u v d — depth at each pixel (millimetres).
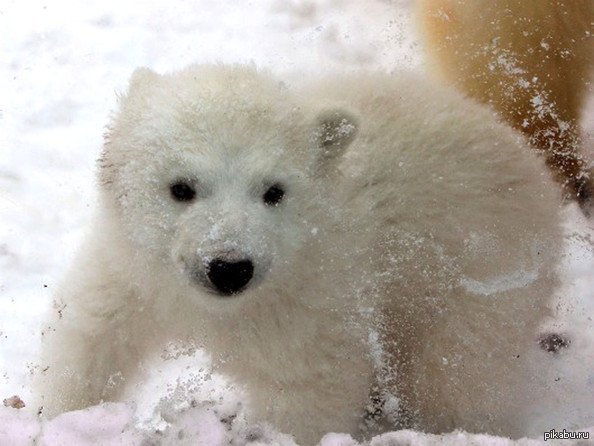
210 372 7289
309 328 6566
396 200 7238
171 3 13367
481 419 7363
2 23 12984
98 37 12750
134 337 6926
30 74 12117
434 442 5758
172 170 6121
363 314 6871
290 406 6758
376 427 7289
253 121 6250
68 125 11367
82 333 6746
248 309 6543
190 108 6227
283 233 6324
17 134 11148
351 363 6723
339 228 6793
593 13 9297
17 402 6805
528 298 7340
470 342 7184
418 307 7305
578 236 9461
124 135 6520
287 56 12422
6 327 8492
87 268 6816
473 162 7523
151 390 7434
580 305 8648
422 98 7887
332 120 6707
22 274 9195
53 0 13492
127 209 6398
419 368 7438
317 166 6730
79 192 10320
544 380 7867
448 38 9758
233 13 13195
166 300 6695
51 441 5703
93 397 6902
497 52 9531
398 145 7426
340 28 12812
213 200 6070
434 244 7246
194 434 5855
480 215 7340
